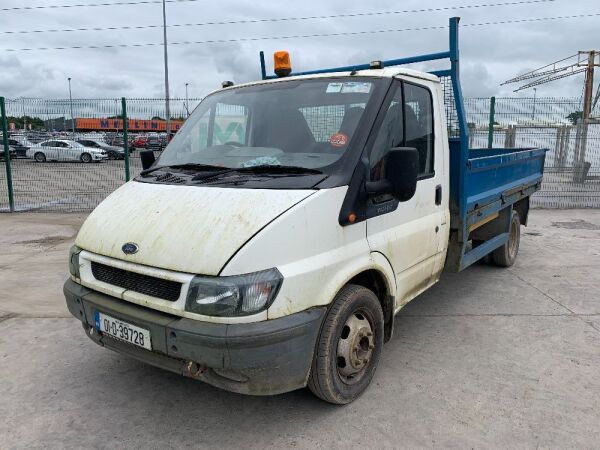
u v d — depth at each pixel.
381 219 3.47
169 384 3.73
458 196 4.58
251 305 2.63
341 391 3.27
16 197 12.28
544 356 4.12
